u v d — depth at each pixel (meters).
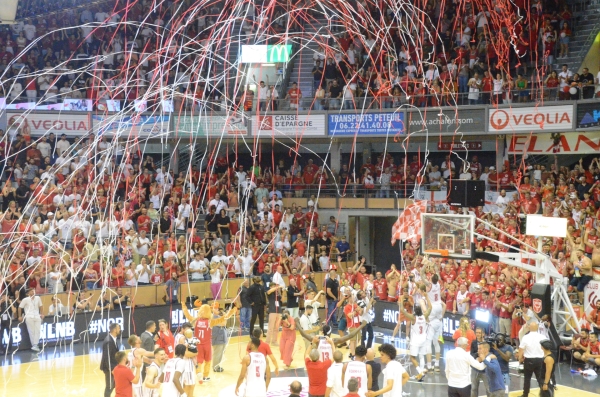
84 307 22.08
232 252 26.28
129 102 29.62
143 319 23.12
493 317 20.92
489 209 27.84
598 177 26.53
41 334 21.19
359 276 25.41
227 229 27.98
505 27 30.77
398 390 12.59
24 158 28.39
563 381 17.98
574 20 30.83
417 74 30.44
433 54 31.20
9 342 20.59
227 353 21.19
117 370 13.18
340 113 29.61
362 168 31.61
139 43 32.81
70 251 24.05
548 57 29.78
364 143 32.47
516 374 18.66
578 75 27.12
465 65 29.50
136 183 28.55
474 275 22.92
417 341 17.91
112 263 23.81
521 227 25.55
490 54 30.25
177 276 23.98
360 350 12.92
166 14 33.53
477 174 30.05
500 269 22.11
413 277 21.91
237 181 30.42
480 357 14.48
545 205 25.69
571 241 21.64
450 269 23.45
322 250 27.81
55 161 28.62
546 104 26.88
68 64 31.47
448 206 28.20
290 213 29.50
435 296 18.81
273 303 25.23
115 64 32.06
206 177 30.67
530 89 27.53
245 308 23.55
